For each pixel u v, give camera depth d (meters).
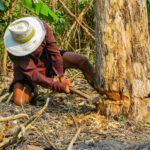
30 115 6.20
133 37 5.90
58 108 6.67
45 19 8.63
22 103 6.74
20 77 6.86
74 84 8.45
